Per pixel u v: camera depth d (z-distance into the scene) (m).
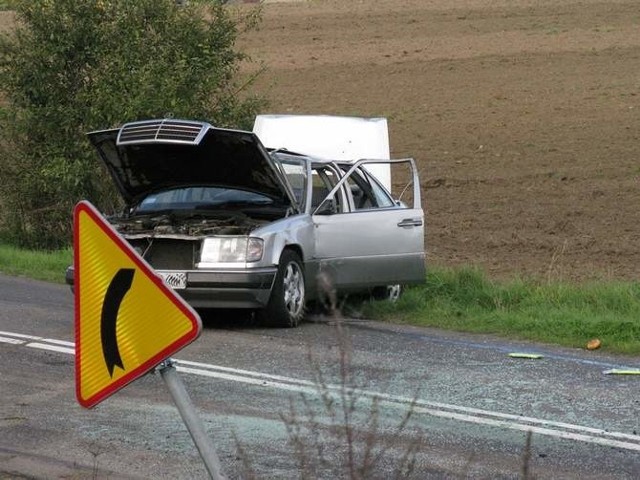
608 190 40.06
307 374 14.88
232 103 31.38
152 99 29.31
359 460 11.05
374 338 17.88
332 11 83.81
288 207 19.75
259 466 10.99
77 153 30.30
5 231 31.77
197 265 18.14
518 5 82.38
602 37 71.69
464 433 12.27
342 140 28.42
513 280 23.16
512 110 56.09
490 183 42.09
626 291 21.50
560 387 14.50
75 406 13.25
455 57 68.62
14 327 17.98
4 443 11.81
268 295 18.27
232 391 13.96
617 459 11.48
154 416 12.84
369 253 20.53
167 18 30.78
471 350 16.95
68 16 30.30
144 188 20.55
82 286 6.65
